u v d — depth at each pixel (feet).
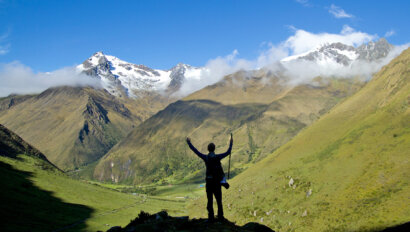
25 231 260.62
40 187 527.81
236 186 554.87
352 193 329.93
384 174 329.93
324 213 323.16
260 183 495.00
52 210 390.63
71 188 631.97
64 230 302.66
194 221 45.09
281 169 509.76
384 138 402.93
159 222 42.68
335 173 395.34
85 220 380.78
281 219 363.35
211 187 41.16
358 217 280.92
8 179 473.67
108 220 414.41
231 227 40.47
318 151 499.10
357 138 447.83
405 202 265.75
